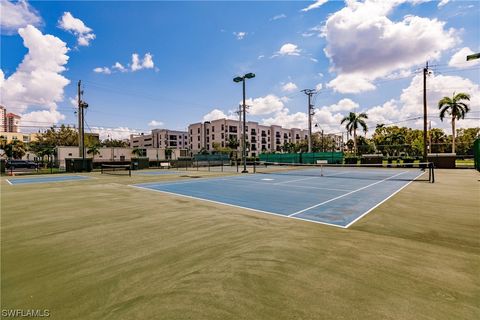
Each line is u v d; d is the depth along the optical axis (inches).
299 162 1918.1
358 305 116.4
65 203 395.5
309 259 170.2
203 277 145.7
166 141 4675.2
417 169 1315.2
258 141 4606.3
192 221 277.1
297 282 138.6
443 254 178.1
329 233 229.5
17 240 216.4
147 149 2546.8
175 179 816.9
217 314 110.5
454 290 129.1
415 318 106.6
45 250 192.5
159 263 166.7
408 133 3184.1
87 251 189.8
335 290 129.9
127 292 130.7
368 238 214.5
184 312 112.3
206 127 4392.2
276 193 487.2
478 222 264.8
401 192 483.5
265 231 237.5
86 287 136.5
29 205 381.7
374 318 106.7
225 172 1157.1
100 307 117.8
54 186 650.2
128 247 197.6
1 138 2459.4
